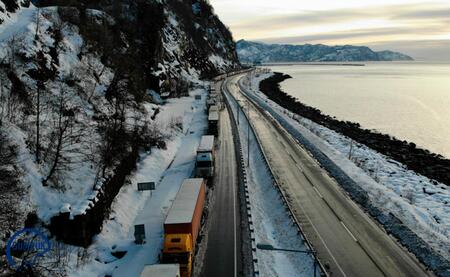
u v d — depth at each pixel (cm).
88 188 3784
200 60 17700
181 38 15625
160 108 8494
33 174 3466
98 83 6347
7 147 3381
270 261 3391
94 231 3525
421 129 10431
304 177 5572
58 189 3550
